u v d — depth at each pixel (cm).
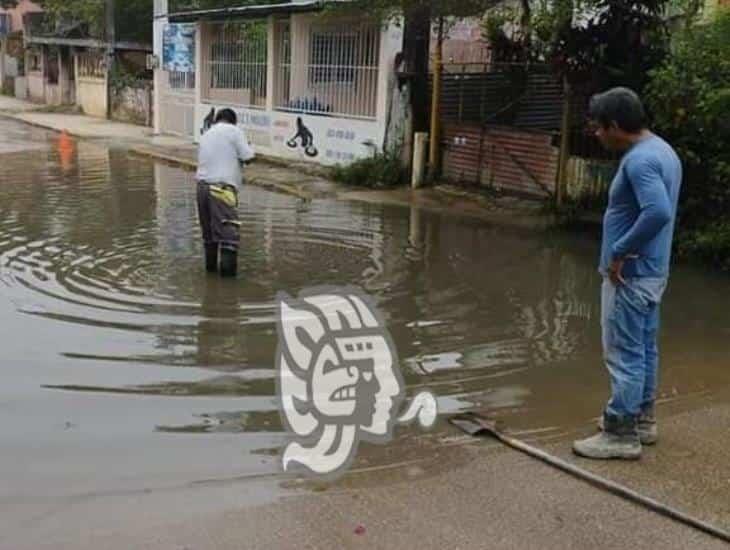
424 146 1496
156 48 2492
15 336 655
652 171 433
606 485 427
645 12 1204
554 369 627
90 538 374
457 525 388
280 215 1238
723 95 927
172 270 864
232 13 1889
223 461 459
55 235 1031
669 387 597
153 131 2569
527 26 1328
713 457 468
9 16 4409
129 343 646
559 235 1142
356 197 1422
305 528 383
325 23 1733
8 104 3719
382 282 860
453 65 1661
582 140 1266
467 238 1105
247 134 2000
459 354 655
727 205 1007
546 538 378
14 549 364
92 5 3225
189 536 375
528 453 470
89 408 529
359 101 1673
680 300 837
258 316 722
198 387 567
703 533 385
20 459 457
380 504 408
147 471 445
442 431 507
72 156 1980
